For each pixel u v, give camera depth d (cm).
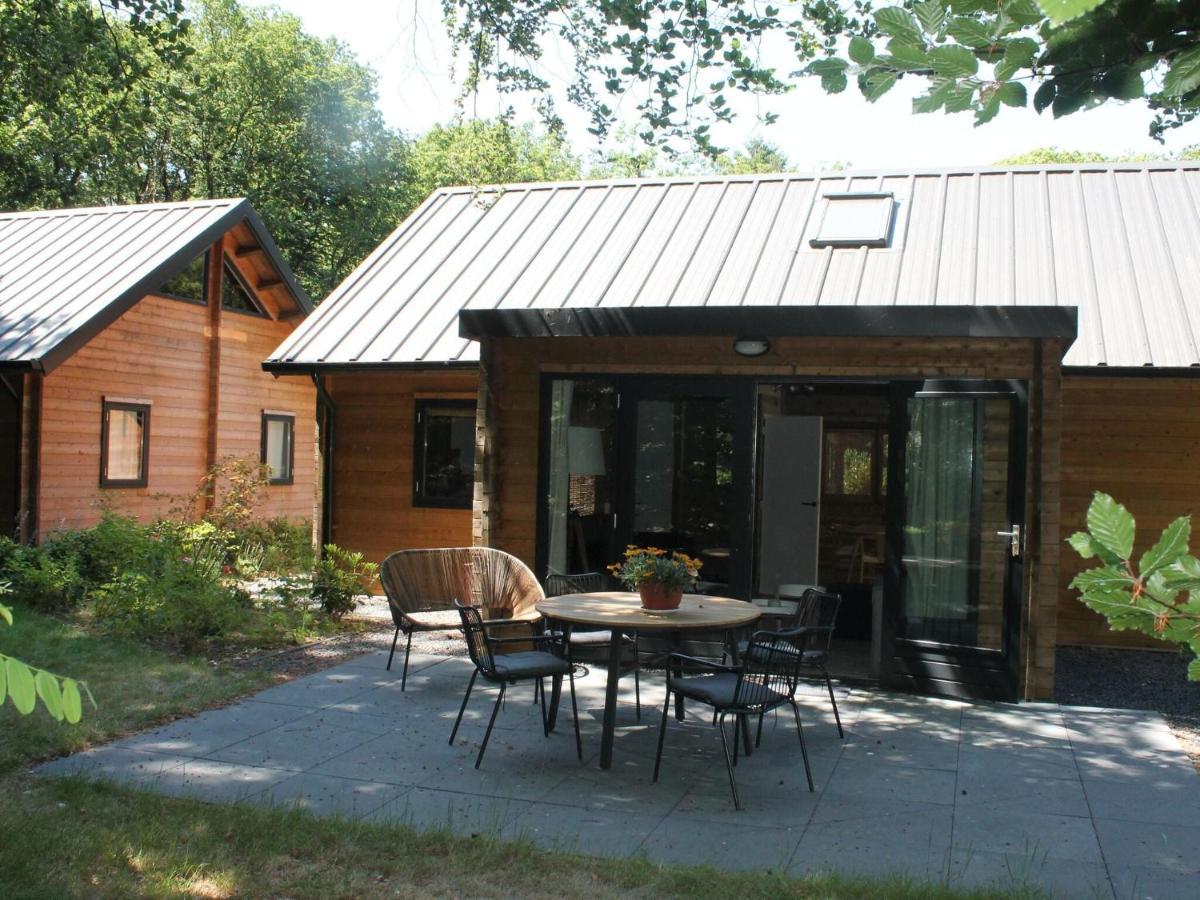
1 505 1297
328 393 1271
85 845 442
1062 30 175
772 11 622
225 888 415
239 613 939
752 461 838
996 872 445
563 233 1226
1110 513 131
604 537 884
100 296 1347
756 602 921
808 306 764
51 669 754
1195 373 882
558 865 442
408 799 530
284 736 636
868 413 1214
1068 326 703
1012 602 748
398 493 1254
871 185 1214
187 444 1554
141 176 2678
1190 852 472
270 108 2641
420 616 1069
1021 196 1158
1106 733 671
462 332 865
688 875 430
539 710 716
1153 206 1109
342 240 2786
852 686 799
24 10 1014
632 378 872
